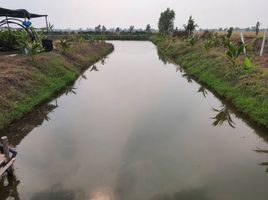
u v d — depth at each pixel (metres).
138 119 9.80
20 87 11.22
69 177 6.21
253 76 11.93
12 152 6.31
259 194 5.60
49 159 7.03
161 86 15.12
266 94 9.79
